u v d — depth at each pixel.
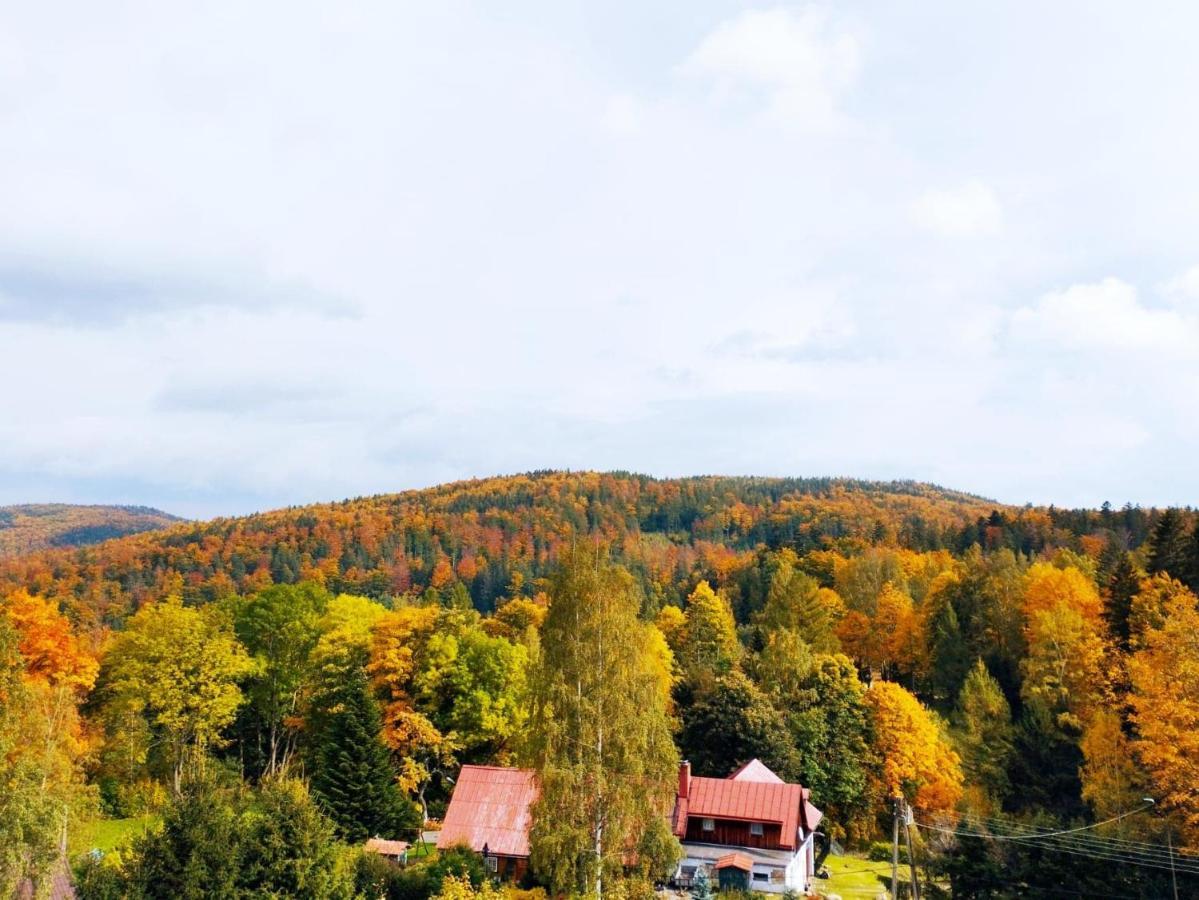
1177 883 50.41
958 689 90.31
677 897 55.31
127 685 72.88
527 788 58.41
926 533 177.88
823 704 81.25
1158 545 88.81
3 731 42.03
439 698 74.75
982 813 65.69
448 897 39.78
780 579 113.69
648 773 41.78
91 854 37.25
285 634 84.00
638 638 43.38
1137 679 60.12
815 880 65.12
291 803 35.84
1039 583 89.38
